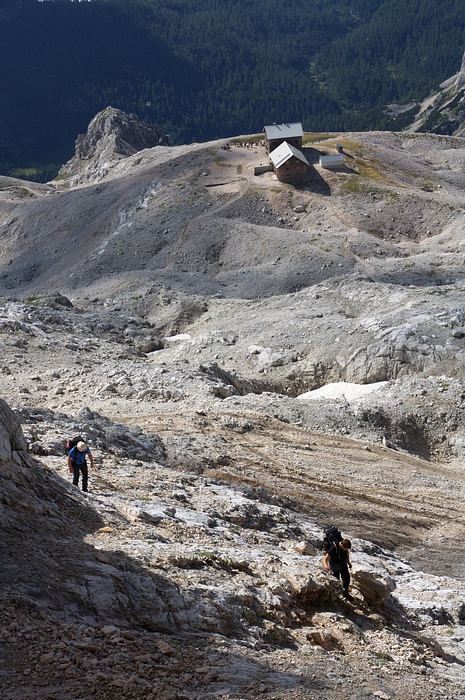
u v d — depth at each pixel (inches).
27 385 1900.8
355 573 741.9
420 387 2198.6
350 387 2375.7
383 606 753.6
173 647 481.1
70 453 813.2
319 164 7091.5
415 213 6107.3
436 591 893.2
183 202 6663.4
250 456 1462.8
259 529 949.8
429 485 1561.3
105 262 6018.7
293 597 660.1
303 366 2723.9
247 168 7298.2
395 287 3408.0
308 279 4950.8
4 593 480.7
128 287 5103.3
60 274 6181.1
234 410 1808.6
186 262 5723.4
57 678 410.0
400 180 6978.4
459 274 4564.5
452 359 2544.3
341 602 709.3
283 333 2950.3
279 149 7017.7
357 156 7440.9
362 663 558.3
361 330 2787.9
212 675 444.8
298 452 1585.9
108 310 4227.4
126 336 3612.2
